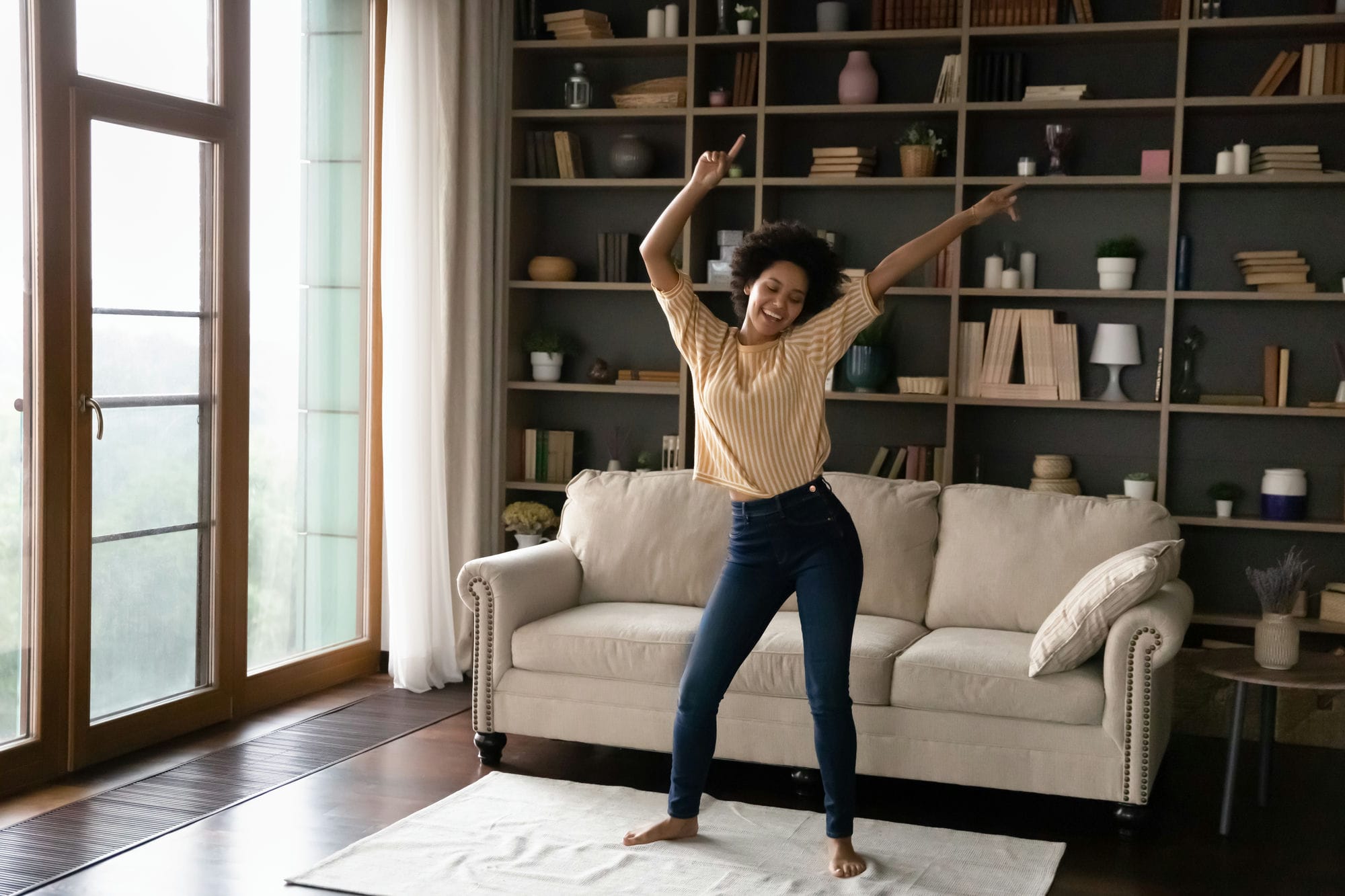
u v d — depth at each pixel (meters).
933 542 4.11
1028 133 4.88
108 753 3.82
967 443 5.04
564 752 4.03
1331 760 4.11
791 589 3.10
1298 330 4.70
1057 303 4.93
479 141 4.86
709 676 3.11
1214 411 4.54
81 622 3.69
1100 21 4.75
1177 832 3.39
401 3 4.63
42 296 3.50
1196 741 4.32
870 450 5.14
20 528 3.52
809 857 3.12
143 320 3.88
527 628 3.79
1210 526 4.75
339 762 3.87
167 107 3.87
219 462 4.20
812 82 5.08
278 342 4.48
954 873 3.03
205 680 4.23
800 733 3.53
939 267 4.82
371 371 4.99
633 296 5.36
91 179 3.65
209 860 3.07
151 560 3.97
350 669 4.91
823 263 2.95
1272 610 3.49
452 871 2.99
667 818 3.23
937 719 3.42
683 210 2.96
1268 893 2.98
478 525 4.91
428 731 4.22
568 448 5.29
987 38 4.70
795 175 5.12
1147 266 4.82
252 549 4.42
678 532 4.18
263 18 4.32
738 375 2.95
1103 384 4.88
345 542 4.91
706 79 5.08
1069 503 4.00
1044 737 3.33
